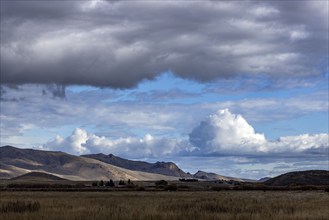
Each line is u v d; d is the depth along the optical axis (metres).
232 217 30.53
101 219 28.95
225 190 137.12
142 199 61.25
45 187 162.62
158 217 29.92
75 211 33.97
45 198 62.66
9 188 148.38
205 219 29.69
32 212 33.53
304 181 188.62
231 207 39.50
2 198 60.59
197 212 33.62
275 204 45.50
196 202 50.38
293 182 189.62
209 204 42.38
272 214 32.34
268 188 139.12
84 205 42.88
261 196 77.38
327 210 36.31
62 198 63.22
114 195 81.69
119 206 41.34
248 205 43.53
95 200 56.06
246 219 29.56
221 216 31.20
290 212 34.62
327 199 61.00
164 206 40.84
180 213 32.50
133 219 29.23
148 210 35.97
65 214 31.42
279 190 132.38
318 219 29.38
